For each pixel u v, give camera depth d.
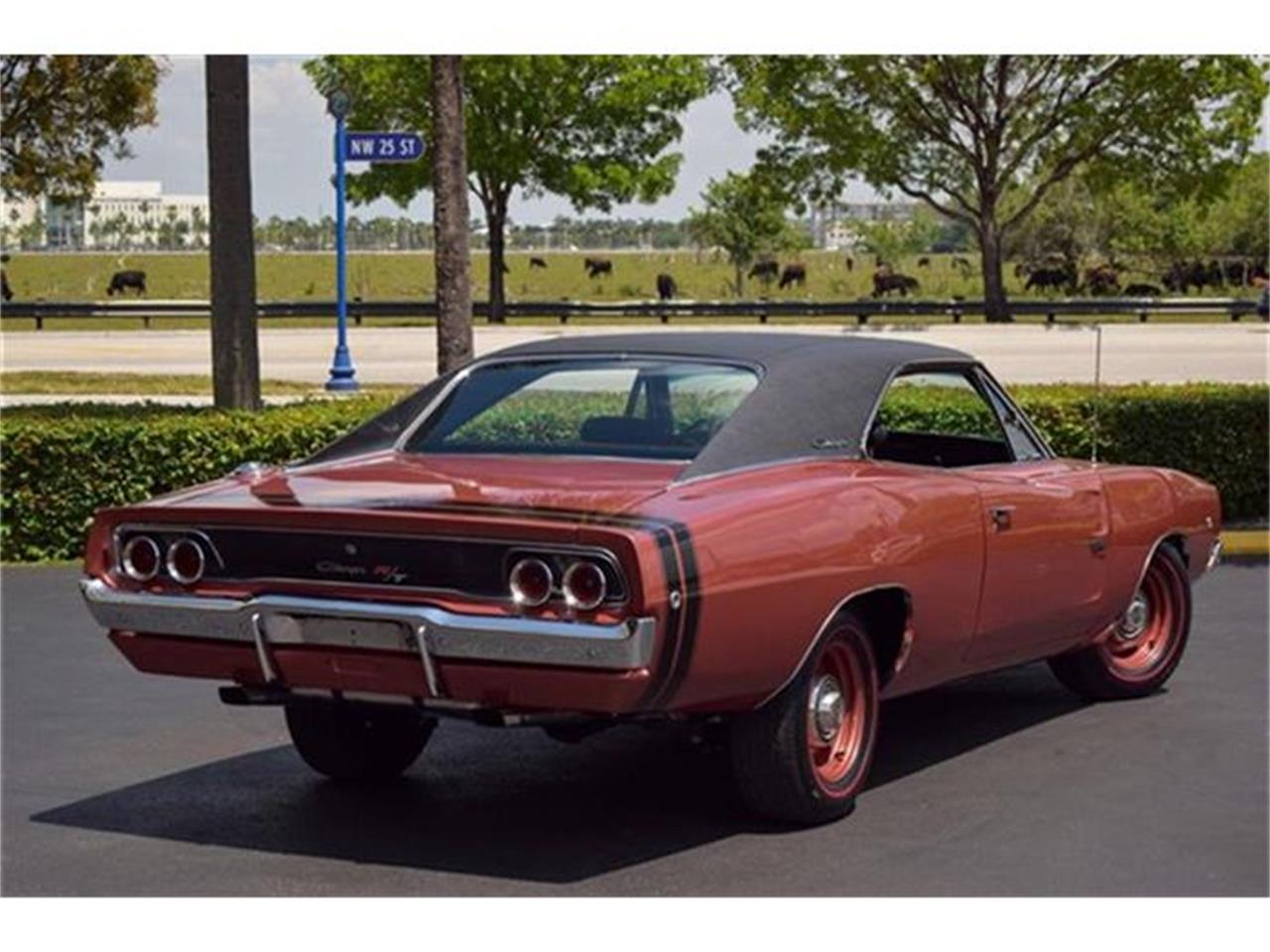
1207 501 8.66
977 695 8.60
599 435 6.57
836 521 6.23
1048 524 7.36
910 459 7.49
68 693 8.65
